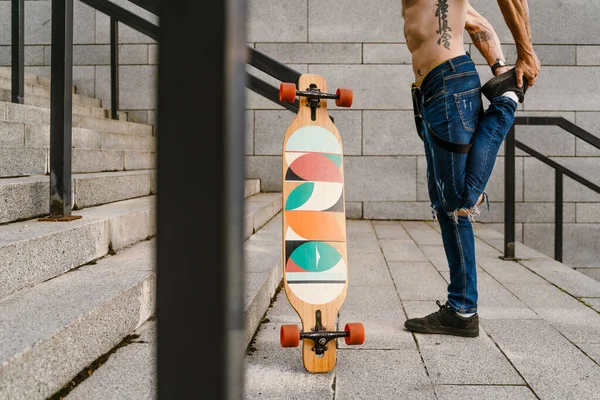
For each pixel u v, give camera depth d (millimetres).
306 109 1963
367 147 5730
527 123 3682
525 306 2584
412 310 2480
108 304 1578
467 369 1780
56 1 2115
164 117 507
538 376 1720
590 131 5707
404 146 5703
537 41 5742
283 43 5758
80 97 5250
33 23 5816
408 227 5234
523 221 5715
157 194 511
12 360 1093
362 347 2000
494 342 2062
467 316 2111
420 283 2992
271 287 2584
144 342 1692
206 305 500
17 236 1745
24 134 2922
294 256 1845
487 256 3893
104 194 2879
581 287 2969
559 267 3502
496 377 1713
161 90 508
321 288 1832
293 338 1703
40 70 5824
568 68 5727
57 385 1288
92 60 5906
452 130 2006
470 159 2027
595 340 2080
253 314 2066
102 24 5879
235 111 492
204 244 499
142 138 4812
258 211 3865
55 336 1269
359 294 2764
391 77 5707
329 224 1895
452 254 2139
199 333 502
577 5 5727
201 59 494
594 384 1652
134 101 5883
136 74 5875
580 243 5703
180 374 506
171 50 503
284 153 1902
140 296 1847
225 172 490
